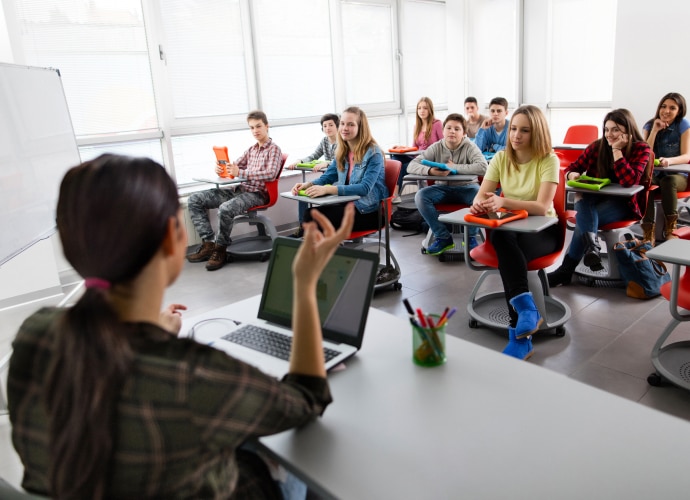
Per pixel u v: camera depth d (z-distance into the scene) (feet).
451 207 13.70
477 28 22.58
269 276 5.01
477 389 3.80
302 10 17.90
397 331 4.77
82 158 14.33
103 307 2.24
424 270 13.17
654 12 16.83
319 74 18.79
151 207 2.31
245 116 17.19
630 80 17.71
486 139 18.19
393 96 21.65
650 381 7.65
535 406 3.57
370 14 20.11
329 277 4.55
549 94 22.03
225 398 2.41
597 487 2.85
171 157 15.71
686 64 16.57
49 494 2.51
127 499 2.33
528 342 8.41
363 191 11.48
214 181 14.26
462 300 11.10
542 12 20.98
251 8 16.60
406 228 17.13
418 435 3.34
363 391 3.84
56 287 11.91
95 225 2.25
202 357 2.42
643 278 10.37
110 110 14.67
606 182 10.75
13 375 2.46
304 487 3.93
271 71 17.46
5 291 11.25
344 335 4.37
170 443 2.29
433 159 14.37
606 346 8.81
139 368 2.25
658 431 3.28
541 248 9.13
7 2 12.60
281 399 2.65
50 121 8.85
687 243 7.16
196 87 16.01
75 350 2.15
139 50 14.88
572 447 3.16
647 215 13.50
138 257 2.31
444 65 23.18
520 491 2.85
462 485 2.91
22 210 7.66
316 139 19.19
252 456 3.44
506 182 9.88
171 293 12.57
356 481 2.98
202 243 15.29
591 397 3.65
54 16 13.43
